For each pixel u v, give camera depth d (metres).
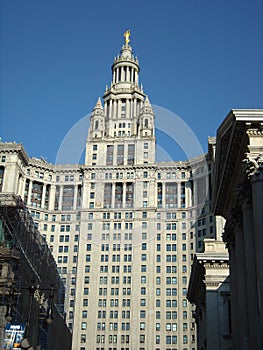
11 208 75.38
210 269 68.31
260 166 39.72
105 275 141.88
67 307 138.12
